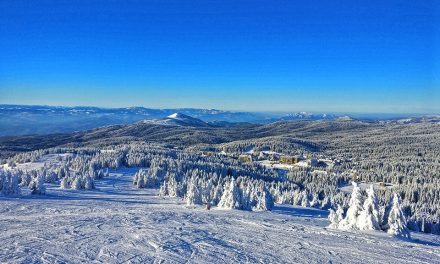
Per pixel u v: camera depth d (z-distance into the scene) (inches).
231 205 2373.3
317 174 7322.8
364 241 1194.0
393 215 1406.3
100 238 1053.8
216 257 909.2
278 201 3922.2
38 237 1039.6
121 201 2979.8
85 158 6417.3
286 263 893.2
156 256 888.3
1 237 1027.9
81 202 2516.0
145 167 6545.3
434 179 6771.7
